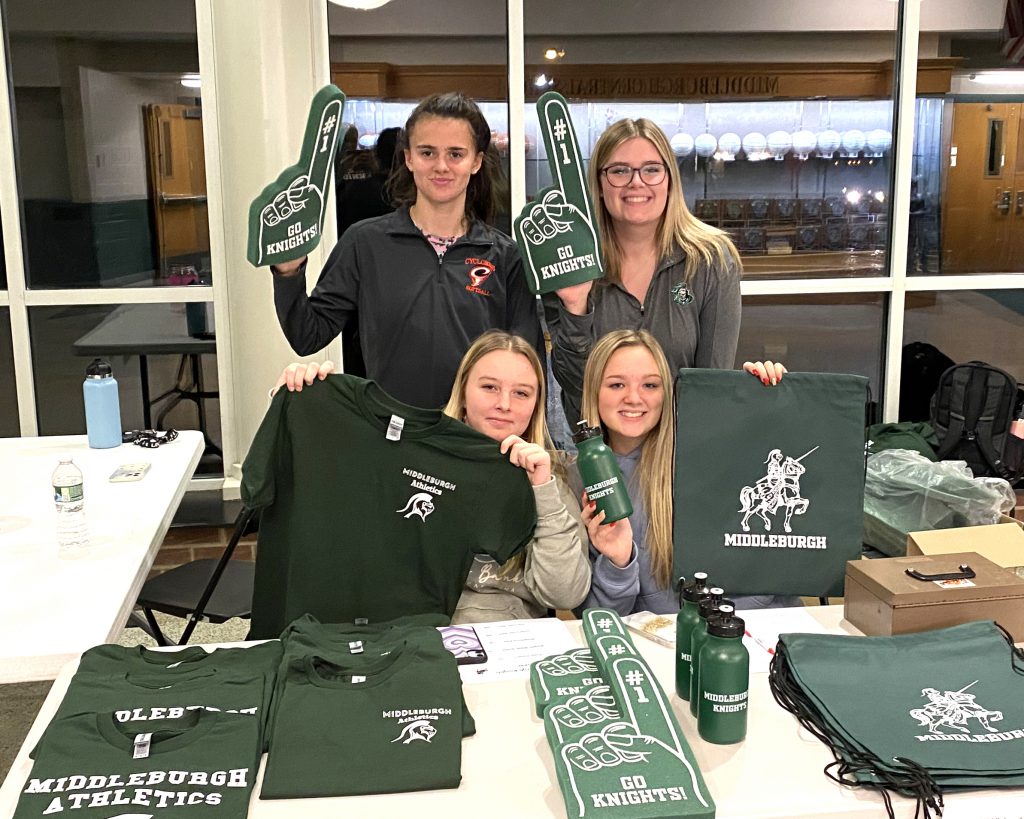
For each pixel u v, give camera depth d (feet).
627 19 11.82
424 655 4.96
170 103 11.50
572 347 7.79
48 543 6.71
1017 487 12.00
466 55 11.71
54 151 11.51
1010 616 5.52
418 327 8.21
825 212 12.57
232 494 12.08
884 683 4.87
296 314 7.79
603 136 7.99
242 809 3.91
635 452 6.96
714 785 4.24
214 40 11.22
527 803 4.12
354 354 12.14
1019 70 12.33
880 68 12.24
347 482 5.99
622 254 8.24
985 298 12.94
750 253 12.61
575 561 6.11
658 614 6.49
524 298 8.52
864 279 12.69
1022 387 13.14
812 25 12.04
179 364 12.09
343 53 11.54
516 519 5.94
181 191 11.69
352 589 6.05
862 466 6.16
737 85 12.14
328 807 4.05
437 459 5.95
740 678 4.51
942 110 12.42
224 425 12.16
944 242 12.78
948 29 12.17
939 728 4.50
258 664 4.92
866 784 4.22
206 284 11.93
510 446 5.90
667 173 7.92
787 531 6.17
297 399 6.01
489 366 6.67
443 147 7.85
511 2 11.55
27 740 4.52
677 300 8.17
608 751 4.25
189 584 8.78
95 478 8.24
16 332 11.80
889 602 5.44
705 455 6.16
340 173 11.71
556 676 4.98
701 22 11.93
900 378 13.00
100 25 11.29
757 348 12.81
